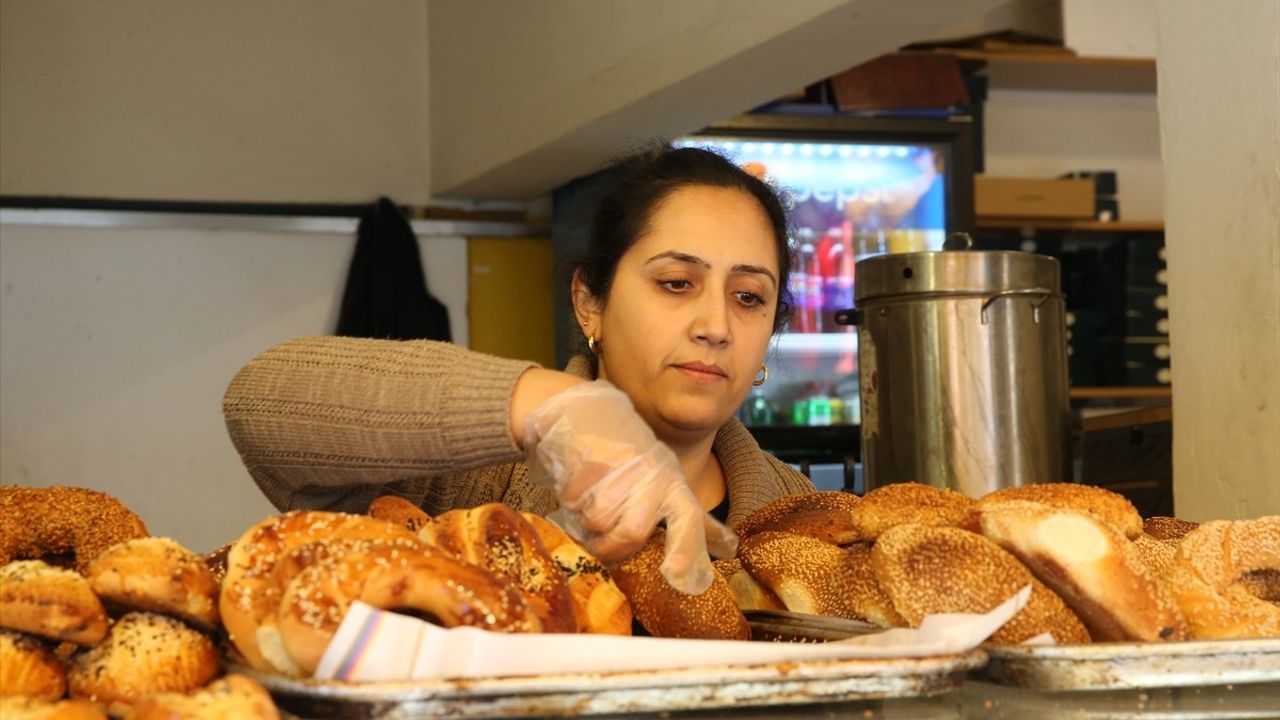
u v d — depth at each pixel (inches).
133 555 28.3
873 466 81.0
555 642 26.1
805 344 157.9
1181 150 67.5
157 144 151.4
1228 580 34.7
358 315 152.5
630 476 37.3
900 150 157.5
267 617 27.6
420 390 42.3
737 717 26.8
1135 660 29.6
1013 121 176.6
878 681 27.1
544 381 41.3
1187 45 66.9
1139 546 38.1
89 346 148.2
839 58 99.7
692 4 103.7
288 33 156.4
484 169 143.6
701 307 53.7
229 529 151.6
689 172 55.2
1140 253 160.1
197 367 151.4
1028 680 30.0
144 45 151.1
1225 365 64.7
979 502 38.2
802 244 157.9
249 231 153.6
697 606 36.0
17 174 146.8
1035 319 77.3
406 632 25.8
